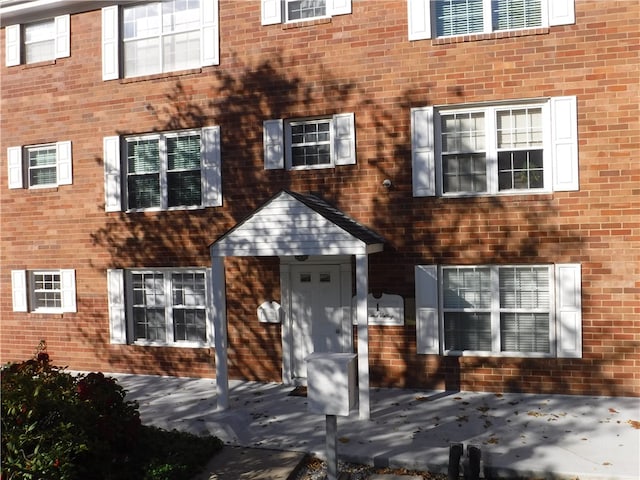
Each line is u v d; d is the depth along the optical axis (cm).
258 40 921
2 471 463
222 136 944
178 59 991
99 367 1026
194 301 980
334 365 552
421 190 845
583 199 790
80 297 1037
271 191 920
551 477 548
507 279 830
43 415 522
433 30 853
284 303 909
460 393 828
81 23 1030
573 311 792
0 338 1091
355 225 830
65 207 1045
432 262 846
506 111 833
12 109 1079
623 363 780
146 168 1007
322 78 890
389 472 583
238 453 632
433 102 844
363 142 873
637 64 772
